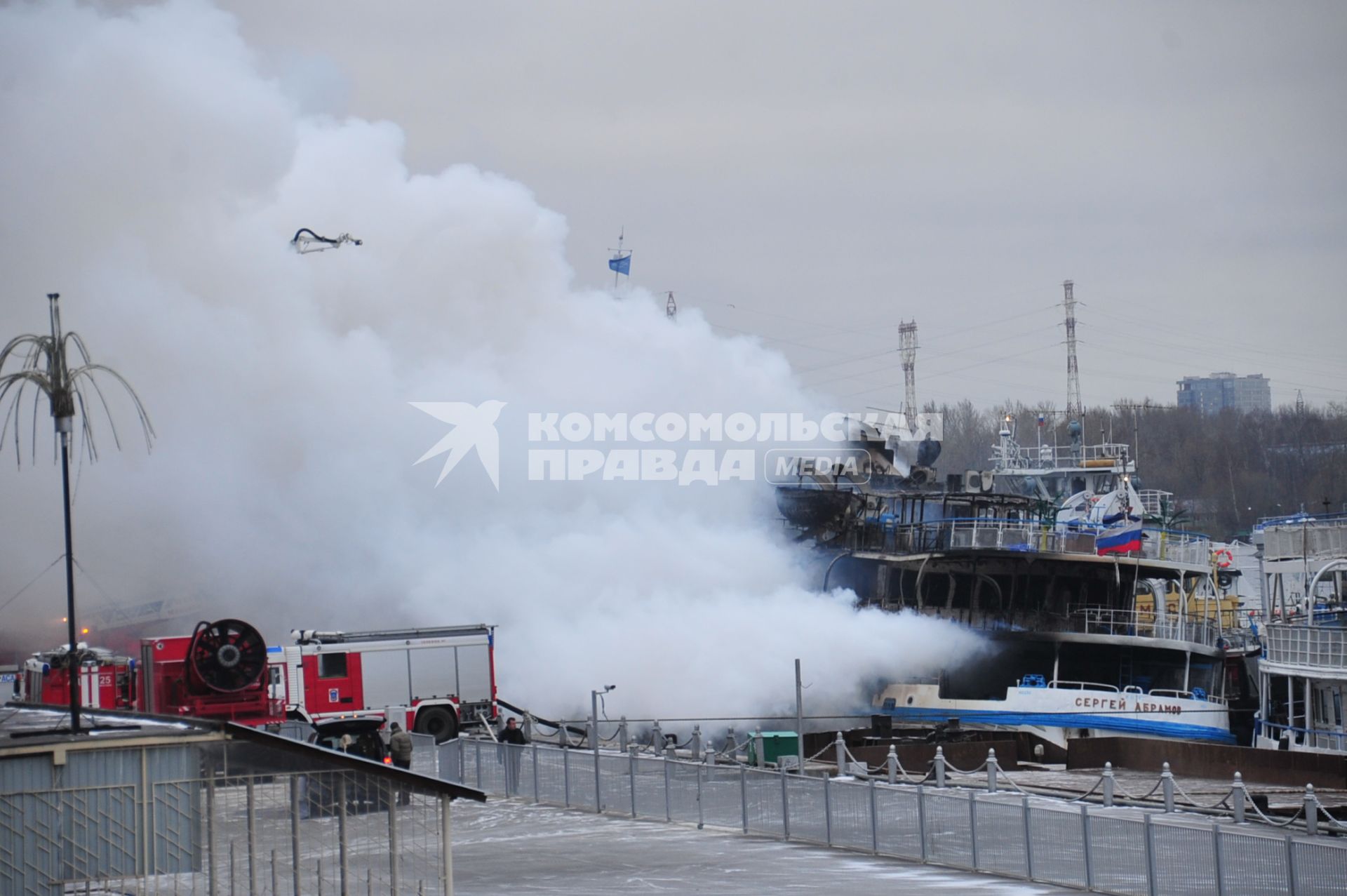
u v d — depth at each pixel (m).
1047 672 195.62
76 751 58.44
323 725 131.25
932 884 84.44
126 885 63.62
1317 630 168.12
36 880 57.47
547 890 82.38
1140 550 190.88
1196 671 197.50
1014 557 190.00
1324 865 72.81
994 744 154.12
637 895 80.88
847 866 91.19
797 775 113.44
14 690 176.25
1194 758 146.25
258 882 67.44
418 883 68.06
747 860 93.19
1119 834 81.94
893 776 129.50
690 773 108.12
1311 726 170.38
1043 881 85.31
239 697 131.12
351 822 76.31
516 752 122.06
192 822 59.84
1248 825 110.38
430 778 62.28
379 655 144.75
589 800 115.38
